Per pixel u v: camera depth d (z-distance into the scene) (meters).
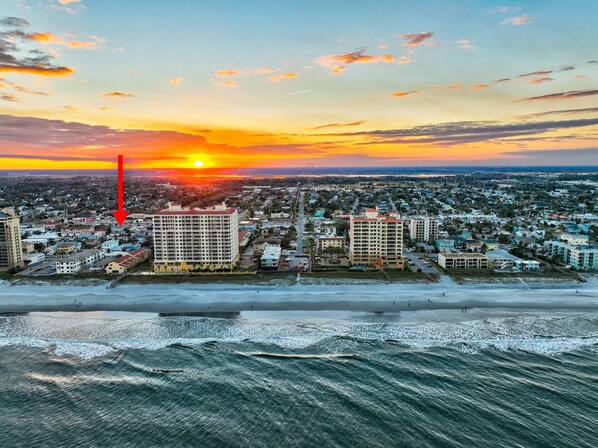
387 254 192.25
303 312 136.50
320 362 101.62
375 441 72.75
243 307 141.12
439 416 79.75
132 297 151.00
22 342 114.06
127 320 130.12
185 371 98.12
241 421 79.00
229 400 85.94
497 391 88.31
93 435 75.69
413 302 145.38
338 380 93.19
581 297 150.62
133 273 180.62
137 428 77.50
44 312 137.50
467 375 94.94
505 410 81.62
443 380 92.81
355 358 103.56
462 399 85.38
